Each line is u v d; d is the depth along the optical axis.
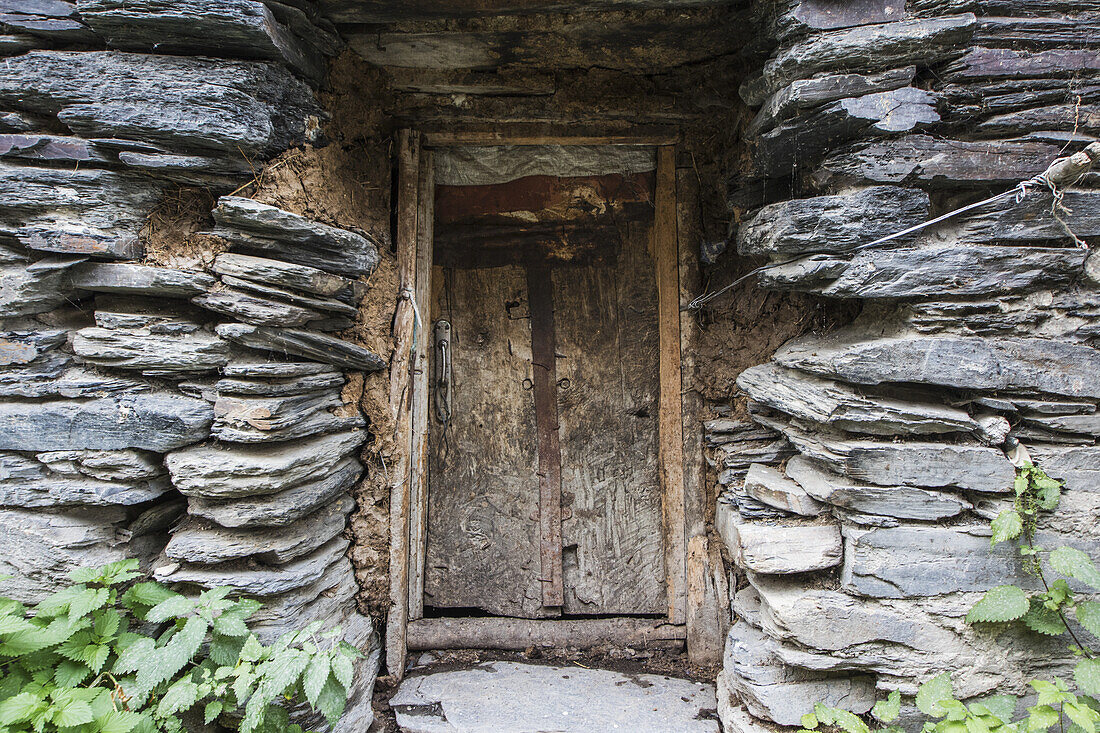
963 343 1.95
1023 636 2.04
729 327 2.78
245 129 2.02
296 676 1.92
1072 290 1.97
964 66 1.90
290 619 2.22
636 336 2.91
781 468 2.53
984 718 1.92
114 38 1.98
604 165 2.86
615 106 2.65
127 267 2.08
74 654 1.97
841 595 2.14
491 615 2.93
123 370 2.16
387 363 2.68
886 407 1.99
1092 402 1.97
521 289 2.92
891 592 2.08
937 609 2.06
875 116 1.90
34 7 1.97
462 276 2.92
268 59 2.09
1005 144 1.93
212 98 1.98
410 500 2.80
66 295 2.12
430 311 2.89
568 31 2.36
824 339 2.36
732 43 2.44
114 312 2.15
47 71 1.97
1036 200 1.92
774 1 2.00
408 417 2.73
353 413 2.58
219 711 1.99
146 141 2.02
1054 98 1.91
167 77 1.98
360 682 2.48
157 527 2.33
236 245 2.13
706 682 2.71
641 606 2.93
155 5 1.90
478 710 2.52
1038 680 1.92
